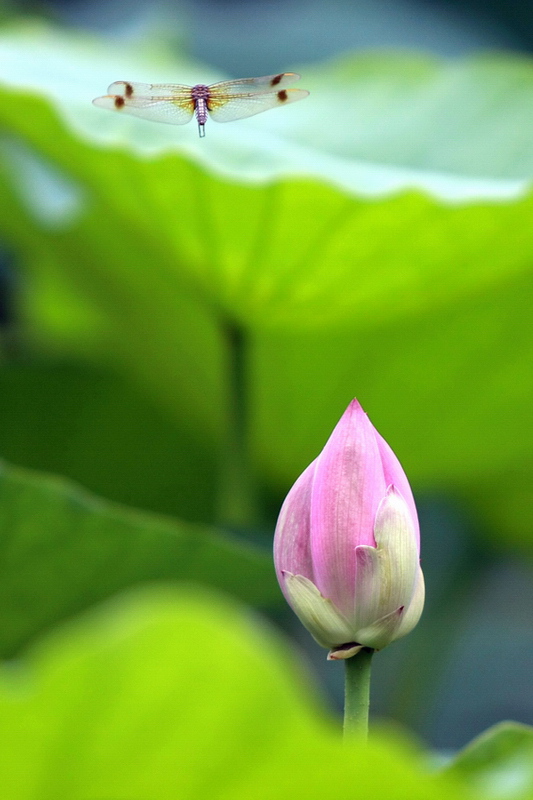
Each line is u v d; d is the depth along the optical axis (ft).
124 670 4.52
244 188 6.15
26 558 5.80
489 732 5.19
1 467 5.68
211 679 4.52
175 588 5.98
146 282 8.15
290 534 5.12
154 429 9.09
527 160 7.96
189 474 9.25
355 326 7.09
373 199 6.15
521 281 7.06
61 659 4.52
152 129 6.64
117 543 5.82
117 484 9.16
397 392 8.23
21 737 4.57
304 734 4.54
